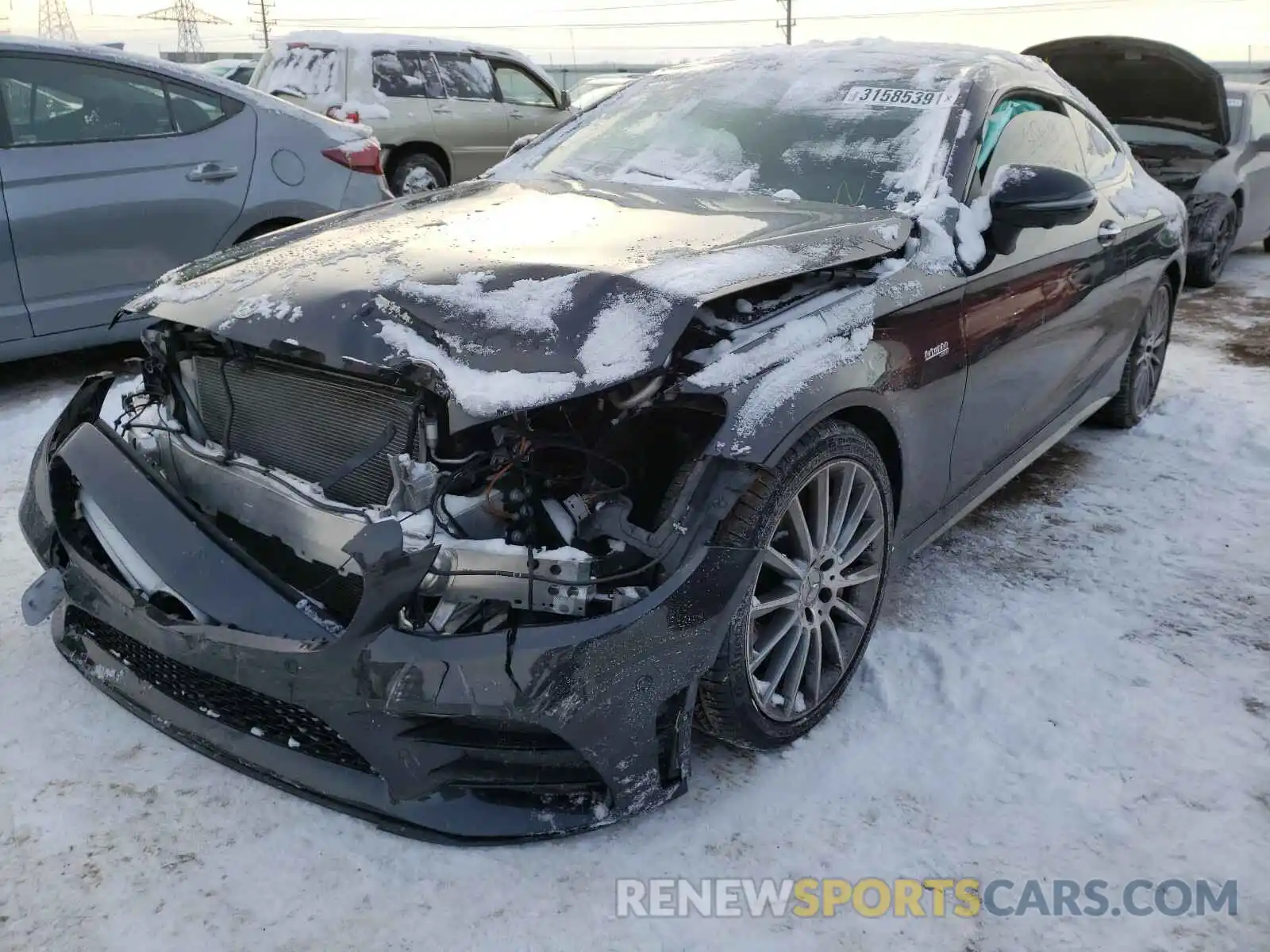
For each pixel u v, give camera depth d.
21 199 4.31
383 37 9.56
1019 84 3.41
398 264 2.19
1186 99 7.82
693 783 2.24
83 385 2.55
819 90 3.31
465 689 1.80
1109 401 4.46
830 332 2.29
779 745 2.33
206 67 13.73
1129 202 3.97
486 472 1.97
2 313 4.35
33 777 2.18
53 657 2.62
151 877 1.93
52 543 2.34
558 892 1.92
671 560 1.97
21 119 4.36
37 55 4.40
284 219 5.09
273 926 1.83
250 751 2.12
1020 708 2.52
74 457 2.29
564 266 2.13
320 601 2.06
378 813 1.98
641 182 3.10
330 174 5.23
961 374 2.74
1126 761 2.34
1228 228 8.00
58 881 1.91
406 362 1.90
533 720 1.82
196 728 2.20
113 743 2.29
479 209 2.74
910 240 2.66
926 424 2.63
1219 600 3.11
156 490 2.17
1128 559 3.38
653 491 2.10
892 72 3.30
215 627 1.96
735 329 2.17
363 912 1.86
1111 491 3.98
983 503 3.85
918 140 2.99
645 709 1.92
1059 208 2.66
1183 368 5.57
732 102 3.36
